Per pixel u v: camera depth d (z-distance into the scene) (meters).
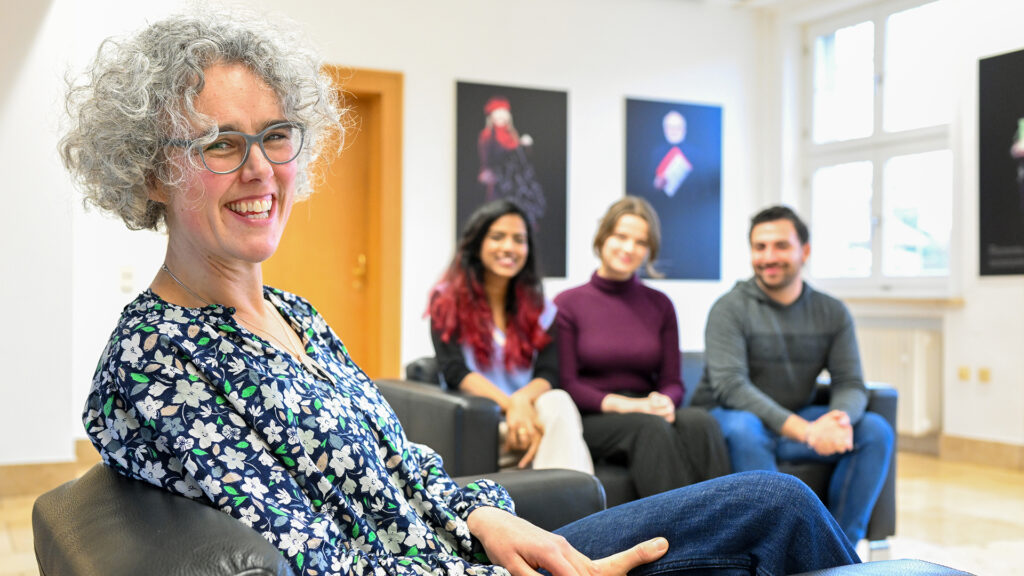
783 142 7.16
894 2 6.43
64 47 4.53
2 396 4.47
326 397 1.19
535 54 6.47
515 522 1.31
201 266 1.19
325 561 1.03
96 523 1.01
